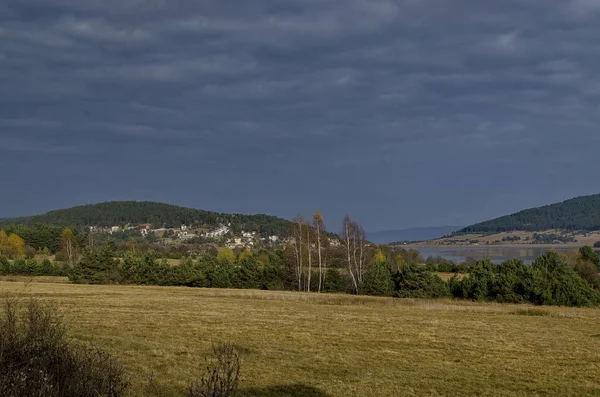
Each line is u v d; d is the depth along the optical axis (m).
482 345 23.08
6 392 8.15
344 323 29.27
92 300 37.12
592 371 18.12
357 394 13.94
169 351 17.98
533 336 26.67
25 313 11.27
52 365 9.27
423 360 19.19
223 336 22.53
